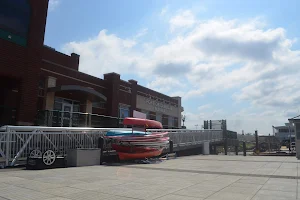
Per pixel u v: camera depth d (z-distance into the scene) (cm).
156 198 578
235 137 4262
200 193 632
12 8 1596
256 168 1195
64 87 1888
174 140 2188
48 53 2466
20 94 1603
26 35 1662
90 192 635
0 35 1523
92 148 1371
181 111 4441
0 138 1109
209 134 3031
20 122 1575
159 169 1141
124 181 800
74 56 2742
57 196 591
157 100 3672
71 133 1366
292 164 1377
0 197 579
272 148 4112
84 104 2291
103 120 2023
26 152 1183
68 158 1252
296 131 1862
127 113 2969
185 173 1008
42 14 1764
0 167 1084
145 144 1589
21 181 781
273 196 602
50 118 1670
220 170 1112
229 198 582
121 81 2872
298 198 582
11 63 1562
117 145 1512
